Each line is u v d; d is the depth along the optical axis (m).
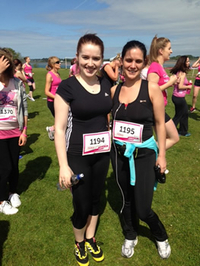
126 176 2.01
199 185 3.35
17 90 2.62
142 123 1.84
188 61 4.97
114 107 1.94
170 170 3.78
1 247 2.28
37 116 7.39
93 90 1.79
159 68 3.15
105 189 3.26
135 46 1.71
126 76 1.81
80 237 2.13
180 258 2.16
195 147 4.75
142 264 2.11
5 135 2.65
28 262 2.13
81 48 1.66
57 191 3.20
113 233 2.48
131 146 1.88
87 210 1.98
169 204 2.92
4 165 2.69
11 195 2.95
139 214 2.00
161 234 2.12
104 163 1.97
